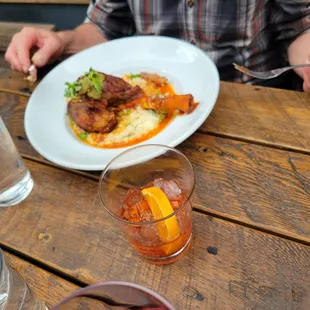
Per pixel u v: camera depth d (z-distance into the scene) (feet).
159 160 2.37
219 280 2.05
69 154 2.87
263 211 2.31
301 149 2.63
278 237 2.17
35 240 2.42
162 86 3.45
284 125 2.83
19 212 2.62
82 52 3.80
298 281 1.97
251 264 2.08
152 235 2.01
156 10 4.42
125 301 1.35
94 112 3.07
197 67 3.37
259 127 2.86
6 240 2.46
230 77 4.49
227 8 4.10
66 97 3.42
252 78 4.46
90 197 2.61
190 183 2.17
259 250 2.13
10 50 4.00
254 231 2.22
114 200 2.28
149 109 3.18
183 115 3.03
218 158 2.70
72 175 2.79
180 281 2.08
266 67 4.54
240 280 2.02
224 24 4.20
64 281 2.19
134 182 2.44
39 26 6.45
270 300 1.93
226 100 3.17
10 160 2.56
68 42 4.48
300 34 4.17
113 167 2.29
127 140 2.98
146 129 3.03
